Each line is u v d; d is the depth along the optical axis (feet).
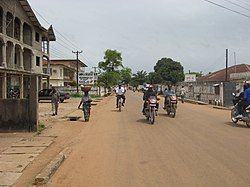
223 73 189.57
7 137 41.06
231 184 20.63
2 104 45.06
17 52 131.64
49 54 171.63
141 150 31.42
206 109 85.35
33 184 21.26
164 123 53.11
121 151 31.22
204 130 44.75
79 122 57.57
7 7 115.24
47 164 26.81
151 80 295.28
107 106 100.73
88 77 159.12
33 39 144.97
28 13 134.51
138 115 67.97
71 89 193.06
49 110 85.56
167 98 64.95
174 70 275.80
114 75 253.65
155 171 23.89
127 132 43.57
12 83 128.98
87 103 59.88
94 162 27.17
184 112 74.23
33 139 39.47
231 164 25.67
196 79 245.65
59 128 49.73
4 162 27.58
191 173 23.21
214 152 30.17
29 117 45.34
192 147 32.58
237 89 104.01
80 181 21.89
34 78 45.21
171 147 32.71
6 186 21.08
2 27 111.96
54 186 20.89
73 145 35.68
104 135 41.88
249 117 47.34
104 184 21.09
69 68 253.85
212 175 22.65
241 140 36.63
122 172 23.81
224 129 45.83
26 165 26.50
